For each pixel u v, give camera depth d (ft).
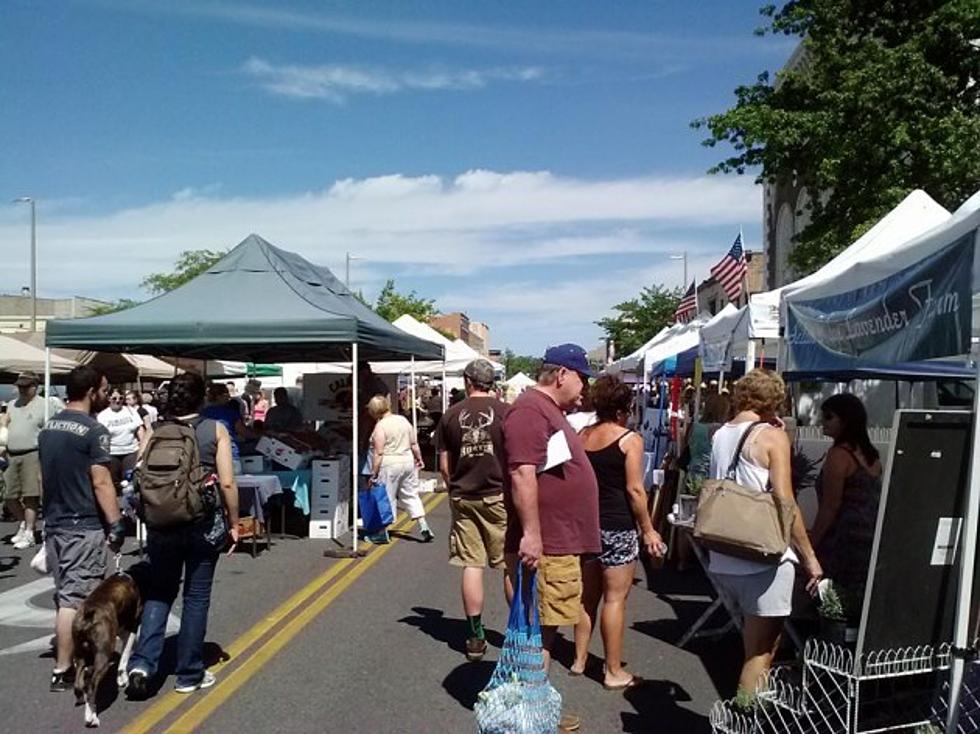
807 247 60.08
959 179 54.24
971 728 13.91
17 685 19.70
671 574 31.71
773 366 43.42
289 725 17.39
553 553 16.26
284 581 30.32
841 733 14.71
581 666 20.58
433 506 49.98
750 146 61.62
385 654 22.02
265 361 55.06
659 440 40.37
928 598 14.62
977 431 13.80
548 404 16.10
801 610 17.46
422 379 99.40
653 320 166.81
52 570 19.62
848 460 17.72
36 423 37.04
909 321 15.16
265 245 41.19
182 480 18.37
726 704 16.61
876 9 59.72
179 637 19.26
